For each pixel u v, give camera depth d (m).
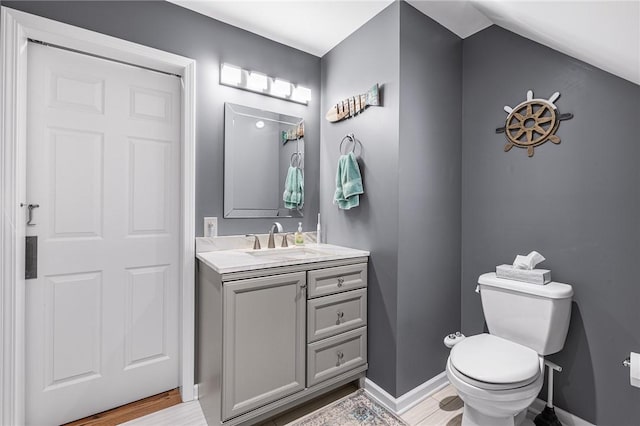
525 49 1.86
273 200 2.25
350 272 1.88
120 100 1.78
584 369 1.62
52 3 1.51
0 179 1.41
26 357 1.54
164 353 1.92
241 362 1.50
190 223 1.89
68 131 1.64
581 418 1.63
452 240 2.11
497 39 1.99
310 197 2.43
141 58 1.76
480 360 1.45
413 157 1.87
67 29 1.53
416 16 1.89
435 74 2.00
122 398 1.80
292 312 1.65
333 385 1.83
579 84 1.64
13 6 1.43
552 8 1.17
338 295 1.83
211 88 1.99
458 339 1.76
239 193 2.10
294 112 2.36
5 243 1.43
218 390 1.49
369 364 1.97
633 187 1.48
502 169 1.96
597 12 1.01
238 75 2.04
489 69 2.03
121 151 1.78
